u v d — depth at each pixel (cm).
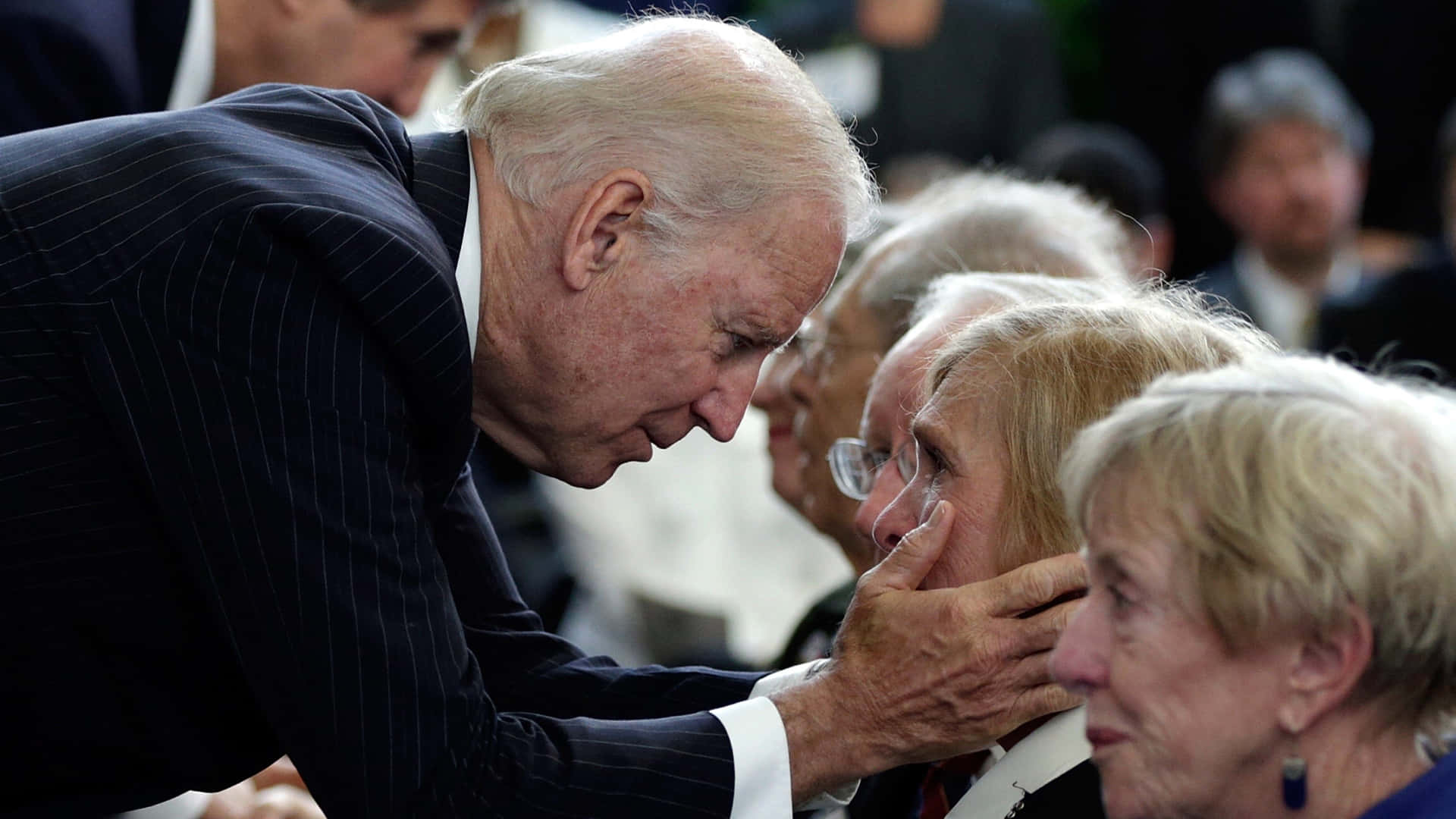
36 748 316
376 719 283
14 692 309
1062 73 1098
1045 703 286
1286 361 226
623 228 315
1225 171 924
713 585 621
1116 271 412
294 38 482
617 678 371
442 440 313
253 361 281
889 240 418
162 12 473
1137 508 220
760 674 360
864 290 411
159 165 296
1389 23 1052
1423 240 1017
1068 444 284
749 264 316
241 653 286
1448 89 1052
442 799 285
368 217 290
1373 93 1058
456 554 381
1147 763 220
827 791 302
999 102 997
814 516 423
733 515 624
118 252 286
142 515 296
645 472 622
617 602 620
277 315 282
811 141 321
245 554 281
